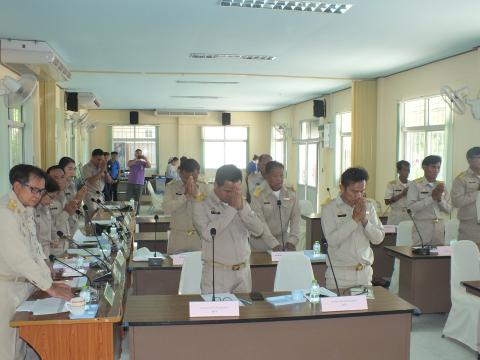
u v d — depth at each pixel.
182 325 2.52
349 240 3.17
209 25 5.12
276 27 5.18
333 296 2.82
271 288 4.09
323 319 2.64
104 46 6.18
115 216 6.14
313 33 5.44
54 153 8.42
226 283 3.06
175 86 10.31
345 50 6.31
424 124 7.43
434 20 4.85
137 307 2.70
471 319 3.82
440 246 4.89
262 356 2.60
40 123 8.29
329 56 6.72
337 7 4.50
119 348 3.43
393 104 8.19
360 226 3.18
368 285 3.18
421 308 4.61
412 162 7.80
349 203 3.19
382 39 5.67
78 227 4.97
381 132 8.53
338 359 2.68
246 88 10.61
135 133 17.27
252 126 17.52
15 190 2.75
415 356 3.78
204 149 17.44
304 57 6.82
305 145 13.52
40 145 8.17
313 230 6.85
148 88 10.69
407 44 5.91
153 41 5.89
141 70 8.09
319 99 11.92
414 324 4.47
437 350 3.90
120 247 4.37
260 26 5.15
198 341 2.54
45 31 5.40
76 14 4.72
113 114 16.92
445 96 6.54
